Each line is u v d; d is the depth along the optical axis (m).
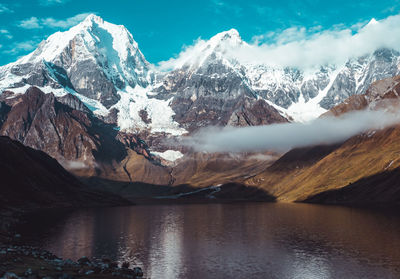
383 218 192.12
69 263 78.69
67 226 181.38
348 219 192.25
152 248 127.25
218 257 113.56
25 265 69.12
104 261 94.31
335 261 105.88
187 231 167.12
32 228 169.50
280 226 175.62
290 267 101.50
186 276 94.31
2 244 99.56
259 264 105.12
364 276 92.38
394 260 105.25
